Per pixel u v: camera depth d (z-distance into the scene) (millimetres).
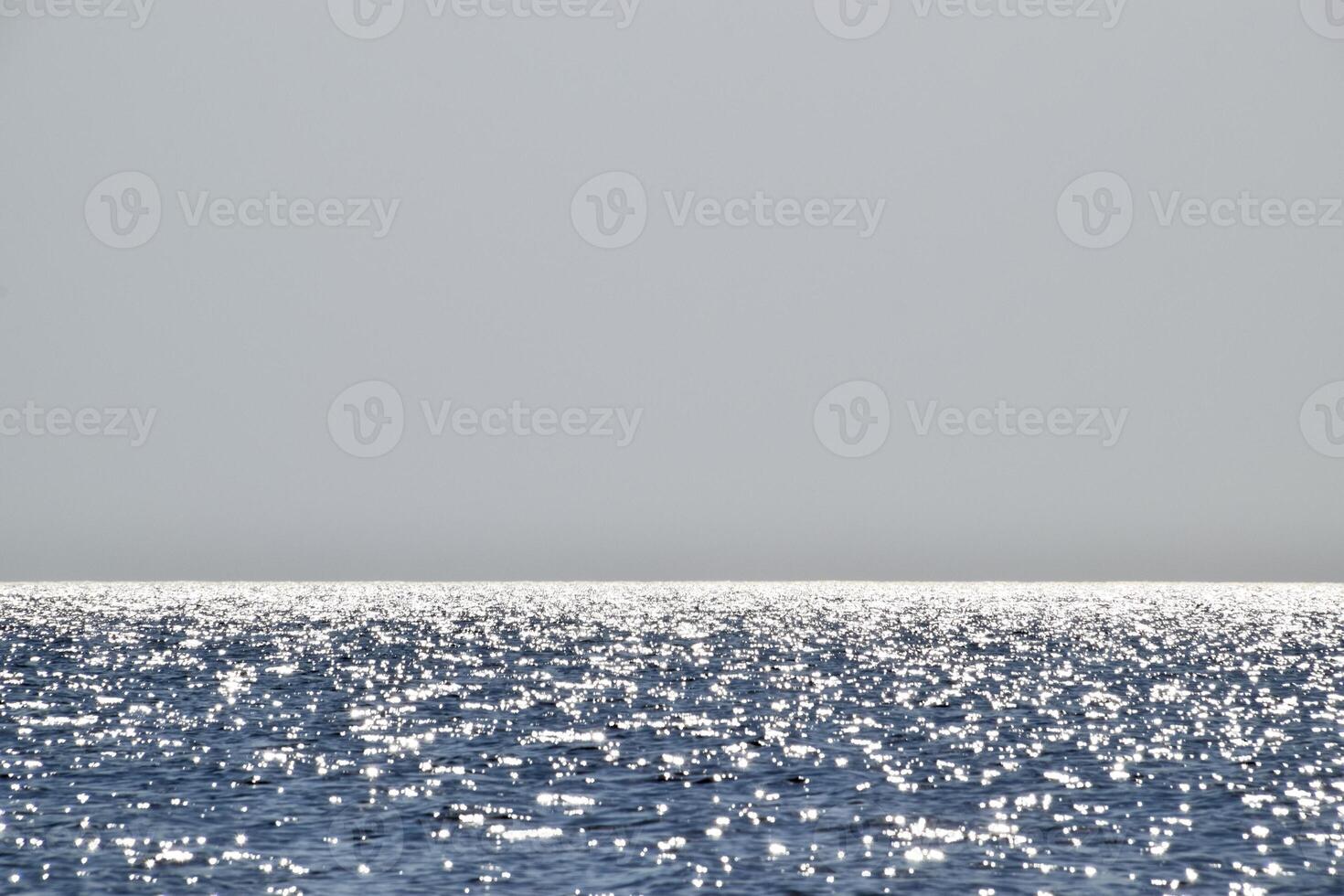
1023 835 111688
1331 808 122438
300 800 125500
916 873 99250
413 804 123875
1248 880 97438
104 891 94438
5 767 143250
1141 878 98250
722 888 95312
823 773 140750
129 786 132125
